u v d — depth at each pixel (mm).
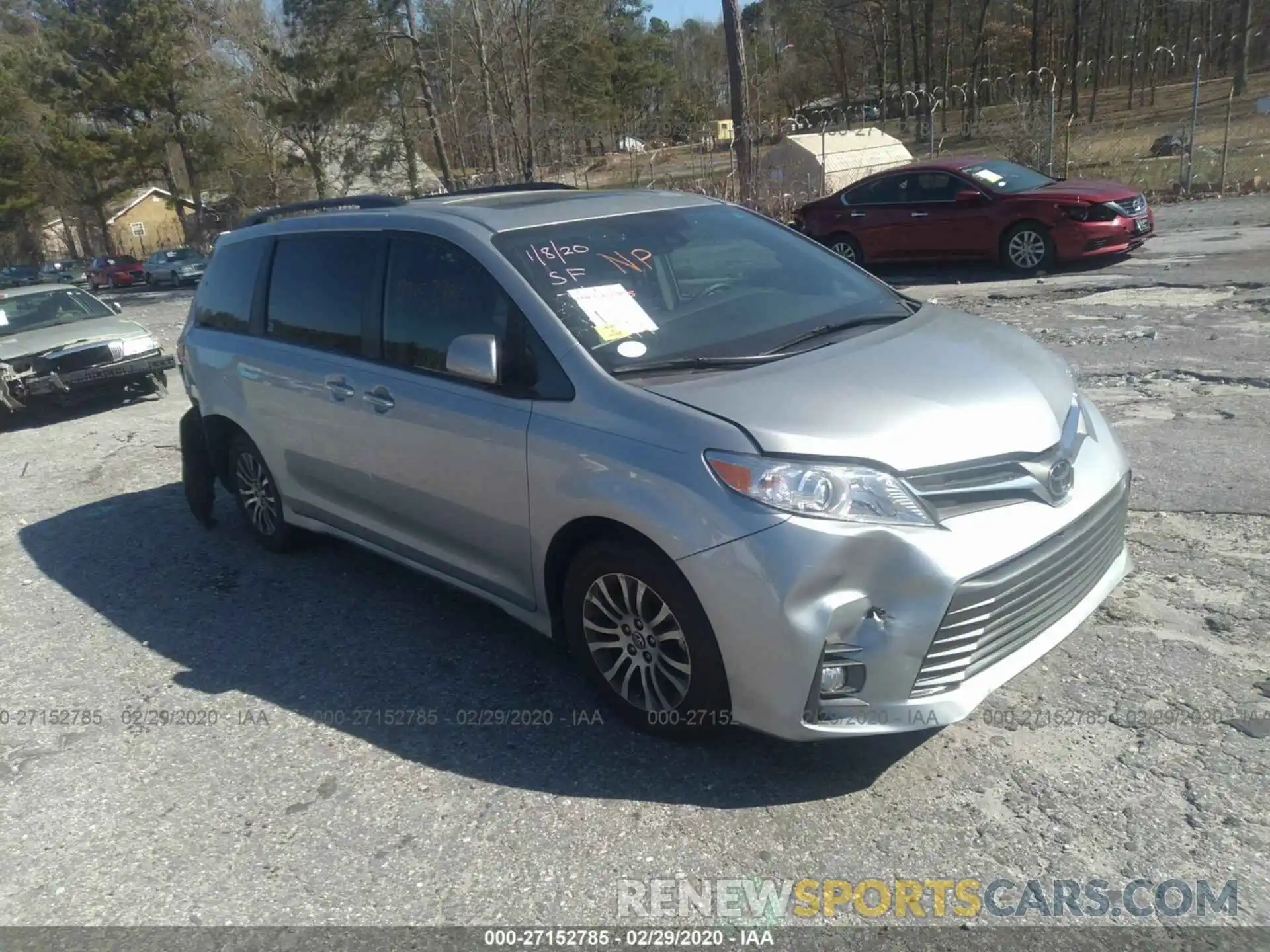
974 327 4191
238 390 5457
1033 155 20859
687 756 3570
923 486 3133
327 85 29062
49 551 6312
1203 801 3098
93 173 46531
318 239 5012
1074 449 3535
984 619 3146
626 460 3391
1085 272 12734
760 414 3273
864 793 3285
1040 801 3172
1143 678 3738
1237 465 5664
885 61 67125
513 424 3787
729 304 4129
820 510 3061
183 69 44000
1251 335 8406
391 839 3270
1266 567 4480
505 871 3080
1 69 50938
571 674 4223
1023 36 57031
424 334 4309
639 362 3688
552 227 4266
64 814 3559
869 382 3461
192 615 5152
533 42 29109
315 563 5715
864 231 14547
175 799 3590
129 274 44469
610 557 3502
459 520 4176
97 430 9922
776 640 3080
